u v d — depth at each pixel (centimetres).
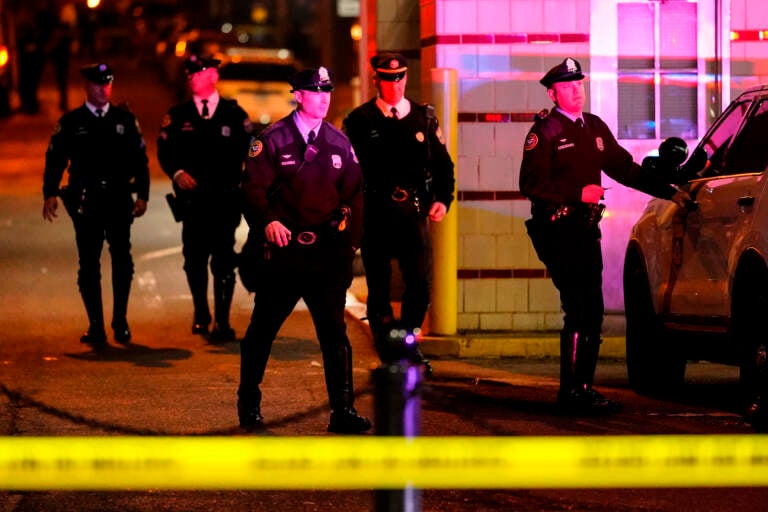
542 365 4134
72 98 15950
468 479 1648
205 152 4309
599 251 3338
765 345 3034
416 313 3784
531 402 3481
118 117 4247
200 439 1728
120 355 4169
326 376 3055
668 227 3522
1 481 1633
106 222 4294
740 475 1666
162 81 18288
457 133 4309
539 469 1652
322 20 13562
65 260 5906
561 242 3297
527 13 4316
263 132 3002
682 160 3391
